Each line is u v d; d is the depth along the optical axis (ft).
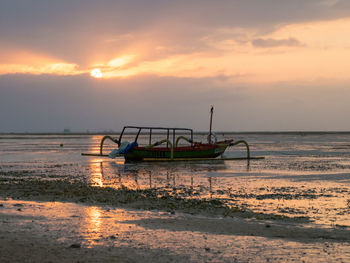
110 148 247.09
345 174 95.30
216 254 25.98
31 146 279.69
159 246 27.63
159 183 79.30
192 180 84.64
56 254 24.32
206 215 43.45
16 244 26.40
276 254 26.43
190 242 29.27
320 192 65.41
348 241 31.09
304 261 24.86
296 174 96.07
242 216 43.27
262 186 73.97
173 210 46.37
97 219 37.99
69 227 33.22
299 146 287.07
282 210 48.65
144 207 47.96
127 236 30.58
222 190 68.18
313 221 41.01
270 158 156.66
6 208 42.91
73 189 63.36
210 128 168.76
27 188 63.67
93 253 24.94
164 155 146.72
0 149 230.27
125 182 80.79
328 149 235.61
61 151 207.51
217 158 151.23
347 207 51.08
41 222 35.06
